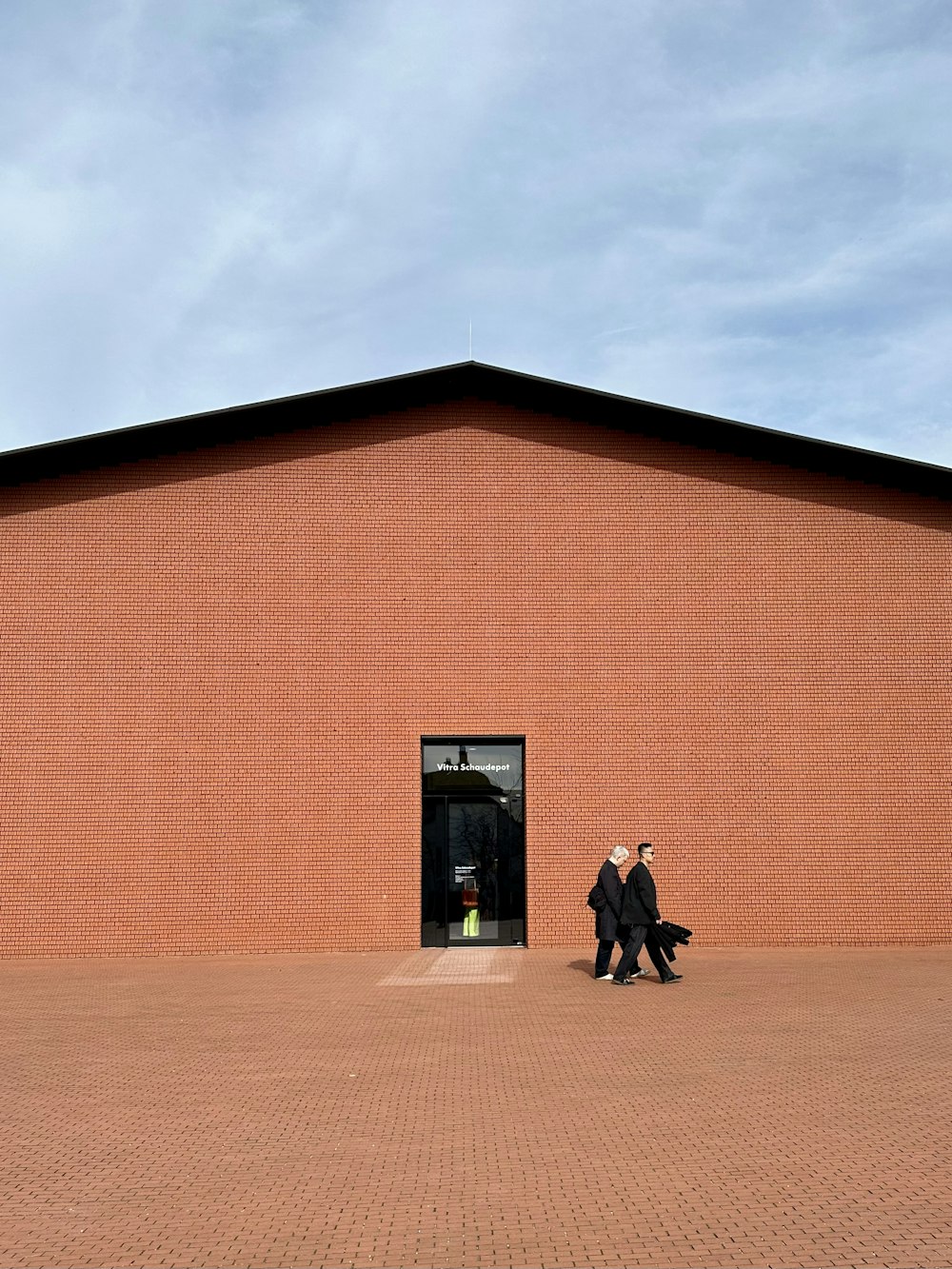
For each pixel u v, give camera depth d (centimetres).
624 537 2195
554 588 2180
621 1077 1100
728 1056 1187
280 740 2131
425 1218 719
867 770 2142
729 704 2155
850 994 1581
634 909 1692
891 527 2198
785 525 2200
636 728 2148
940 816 2134
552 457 2212
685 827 2125
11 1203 761
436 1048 1245
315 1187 782
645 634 2170
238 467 2194
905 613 2180
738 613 2177
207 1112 991
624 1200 745
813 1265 631
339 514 2188
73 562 2162
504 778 2155
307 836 2112
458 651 2161
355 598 2167
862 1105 981
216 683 2141
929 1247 654
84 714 2128
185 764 2120
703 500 2203
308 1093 1054
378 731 2139
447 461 2209
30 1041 1314
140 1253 668
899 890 2117
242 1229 704
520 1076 1109
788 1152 847
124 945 2078
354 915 2098
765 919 2105
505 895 2139
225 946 2083
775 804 2131
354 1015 1459
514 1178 796
